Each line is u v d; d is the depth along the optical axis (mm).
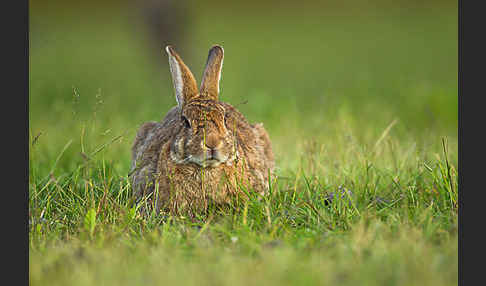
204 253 7895
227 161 9891
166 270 7367
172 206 10172
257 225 9258
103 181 10852
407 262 7379
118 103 22547
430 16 63125
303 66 40000
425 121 18344
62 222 9945
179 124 10352
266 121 18391
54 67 37312
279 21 67125
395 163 11602
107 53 46750
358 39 52875
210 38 54125
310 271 7191
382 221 9234
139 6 31188
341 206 9906
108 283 7121
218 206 10281
